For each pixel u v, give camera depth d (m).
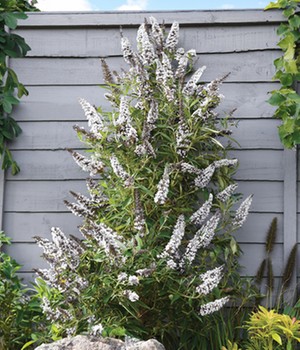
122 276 3.39
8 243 3.96
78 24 4.21
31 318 3.80
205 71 4.15
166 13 4.18
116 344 3.28
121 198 3.75
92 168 3.81
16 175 4.18
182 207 3.85
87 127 4.18
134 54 3.92
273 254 4.05
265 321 3.47
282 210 4.07
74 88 4.21
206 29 4.17
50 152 4.18
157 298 3.64
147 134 3.71
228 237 3.92
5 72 4.24
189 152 3.95
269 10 4.12
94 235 3.49
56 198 4.17
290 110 3.97
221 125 4.09
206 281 3.49
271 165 4.09
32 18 4.23
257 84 4.13
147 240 3.64
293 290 3.97
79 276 3.50
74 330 3.44
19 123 4.21
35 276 4.13
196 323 3.75
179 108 3.80
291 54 3.98
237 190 4.10
